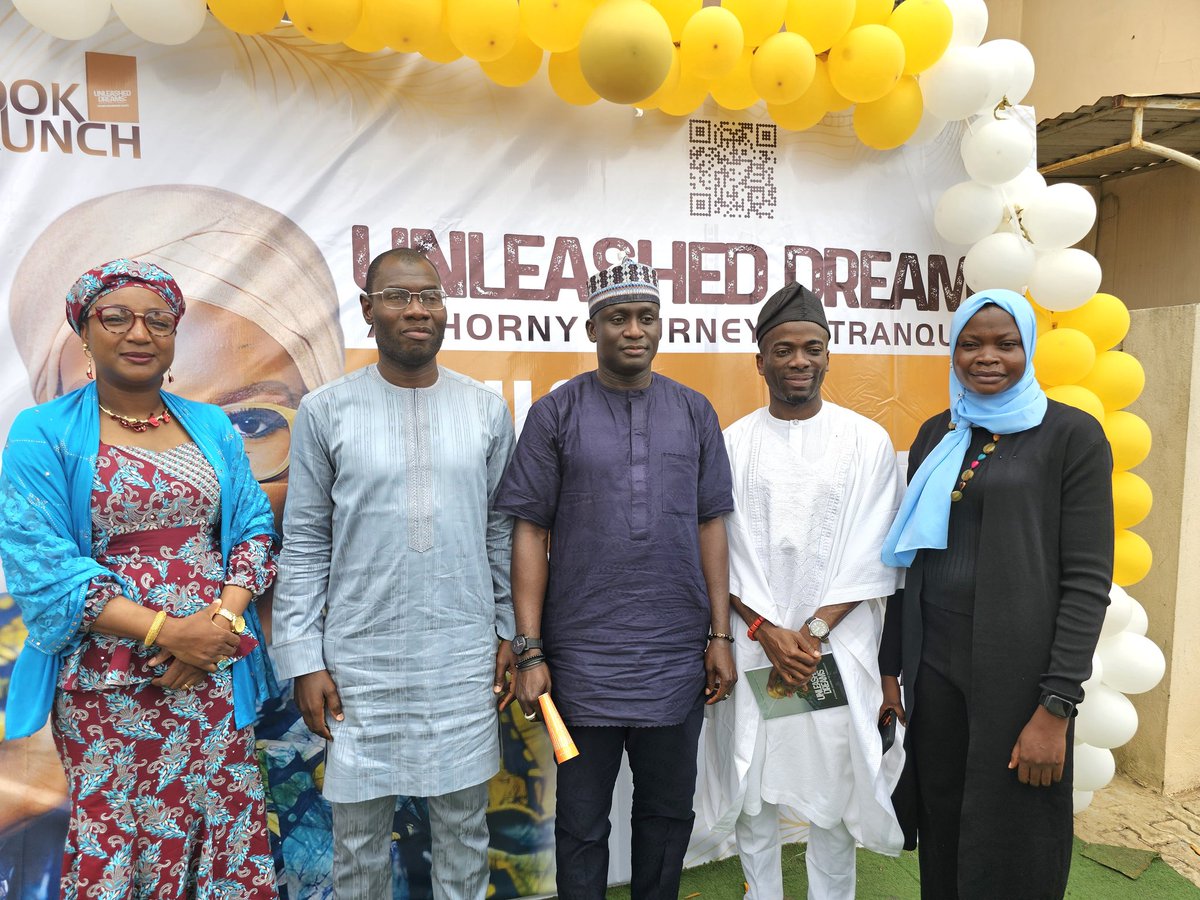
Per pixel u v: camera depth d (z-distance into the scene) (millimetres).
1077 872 2559
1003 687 1760
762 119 2615
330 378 2271
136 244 2102
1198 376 2863
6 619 2059
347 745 1804
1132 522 2531
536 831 2492
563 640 1874
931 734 1935
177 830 1665
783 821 2771
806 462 2072
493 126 2365
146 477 1625
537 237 2422
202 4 1947
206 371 2174
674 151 2537
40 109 2016
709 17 2072
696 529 1928
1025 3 4336
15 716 1581
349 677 1801
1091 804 2961
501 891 2469
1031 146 2482
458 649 1839
